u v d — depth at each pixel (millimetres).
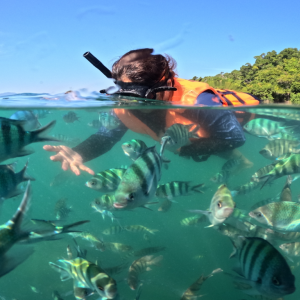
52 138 902
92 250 1271
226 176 1271
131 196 760
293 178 1109
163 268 1180
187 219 1330
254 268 751
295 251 960
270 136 1457
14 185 804
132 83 1137
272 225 881
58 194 4473
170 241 1438
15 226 630
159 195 1119
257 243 755
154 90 1140
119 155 2477
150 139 1647
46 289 1093
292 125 1450
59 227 674
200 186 1169
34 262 1250
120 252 1152
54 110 1416
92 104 1257
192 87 1266
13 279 1147
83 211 2537
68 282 1131
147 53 1126
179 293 1034
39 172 3971
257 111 1327
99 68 1188
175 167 2072
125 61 1133
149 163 792
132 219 1939
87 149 1271
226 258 1232
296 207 875
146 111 1252
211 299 971
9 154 823
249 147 1665
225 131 1293
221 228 1015
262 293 753
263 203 1088
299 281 950
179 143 1188
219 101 1236
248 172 1654
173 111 1233
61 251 1314
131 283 951
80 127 1891
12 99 1402
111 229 1260
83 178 1838
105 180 1034
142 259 1025
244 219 1047
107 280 760
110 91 1282
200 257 1252
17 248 630
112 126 1360
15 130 824
